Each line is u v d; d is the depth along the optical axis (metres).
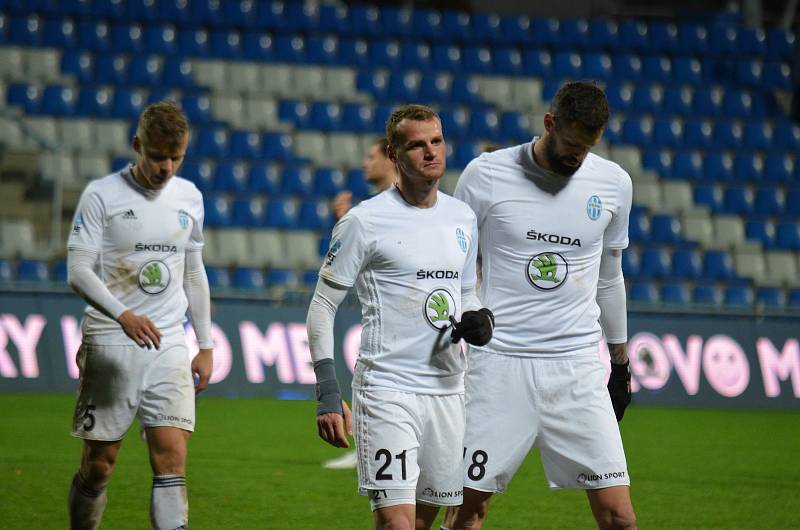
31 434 29.12
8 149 46.41
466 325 11.96
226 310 39.97
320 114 58.69
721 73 68.06
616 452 12.98
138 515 19.47
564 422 13.07
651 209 55.34
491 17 69.00
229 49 62.56
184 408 14.36
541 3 73.69
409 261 12.07
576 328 13.32
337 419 11.82
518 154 13.41
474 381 13.28
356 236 12.02
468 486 13.15
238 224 50.12
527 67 65.88
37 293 38.88
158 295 14.55
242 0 66.31
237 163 53.09
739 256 53.97
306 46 64.00
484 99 63.12
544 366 13.18
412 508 11.82
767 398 43.09
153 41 61.62
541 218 13.23
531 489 23.78
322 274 12.21
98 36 61.09
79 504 14.89
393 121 12.09
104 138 53.53
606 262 13.98
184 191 14.93
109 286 14.45
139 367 14.30
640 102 64.50
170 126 13.80
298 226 50.72
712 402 42.66
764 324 43.66
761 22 75.75
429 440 12.19
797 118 65.56
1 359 38.06
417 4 73.25
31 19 60.66
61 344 38.78
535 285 13.24
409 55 64.94
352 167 54.88
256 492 22.30
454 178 54.28
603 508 12.92
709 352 42.97
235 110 57.62
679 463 28.30
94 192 14.37
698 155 60.09
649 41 69.81
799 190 58.53
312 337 12.12
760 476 26.41
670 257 52.75
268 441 29.77
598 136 12.58
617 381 14.21
